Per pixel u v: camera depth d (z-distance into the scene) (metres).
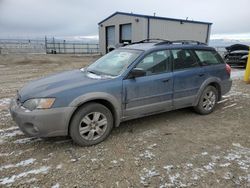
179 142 3.73
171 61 4.32
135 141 3.74
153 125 4.42
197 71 4.64
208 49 5.00
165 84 4.17
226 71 5.23
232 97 6.55
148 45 4.43
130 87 3.77
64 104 3.23
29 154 3.31
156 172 2.90
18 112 3.25
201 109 4.91
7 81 8.94
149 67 4.04
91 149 3.47
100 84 3.53
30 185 2.63
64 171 2.91
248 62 8.73
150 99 4.04
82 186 2.63
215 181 2.74
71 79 3.75
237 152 3.42
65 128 3.31
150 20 20.72
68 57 21.00
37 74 10.75
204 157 3.27
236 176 2.83
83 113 3.40
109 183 2.69
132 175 2.84
